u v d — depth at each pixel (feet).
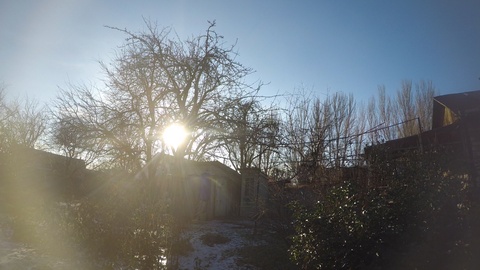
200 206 60.49
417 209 20.40
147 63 51.37
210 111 53.83
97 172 57.26
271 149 51.55
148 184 50.11
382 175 28.27
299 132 53.83
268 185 43.65
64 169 74.54
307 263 22.25
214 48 52.95
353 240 20.81
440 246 18.15
